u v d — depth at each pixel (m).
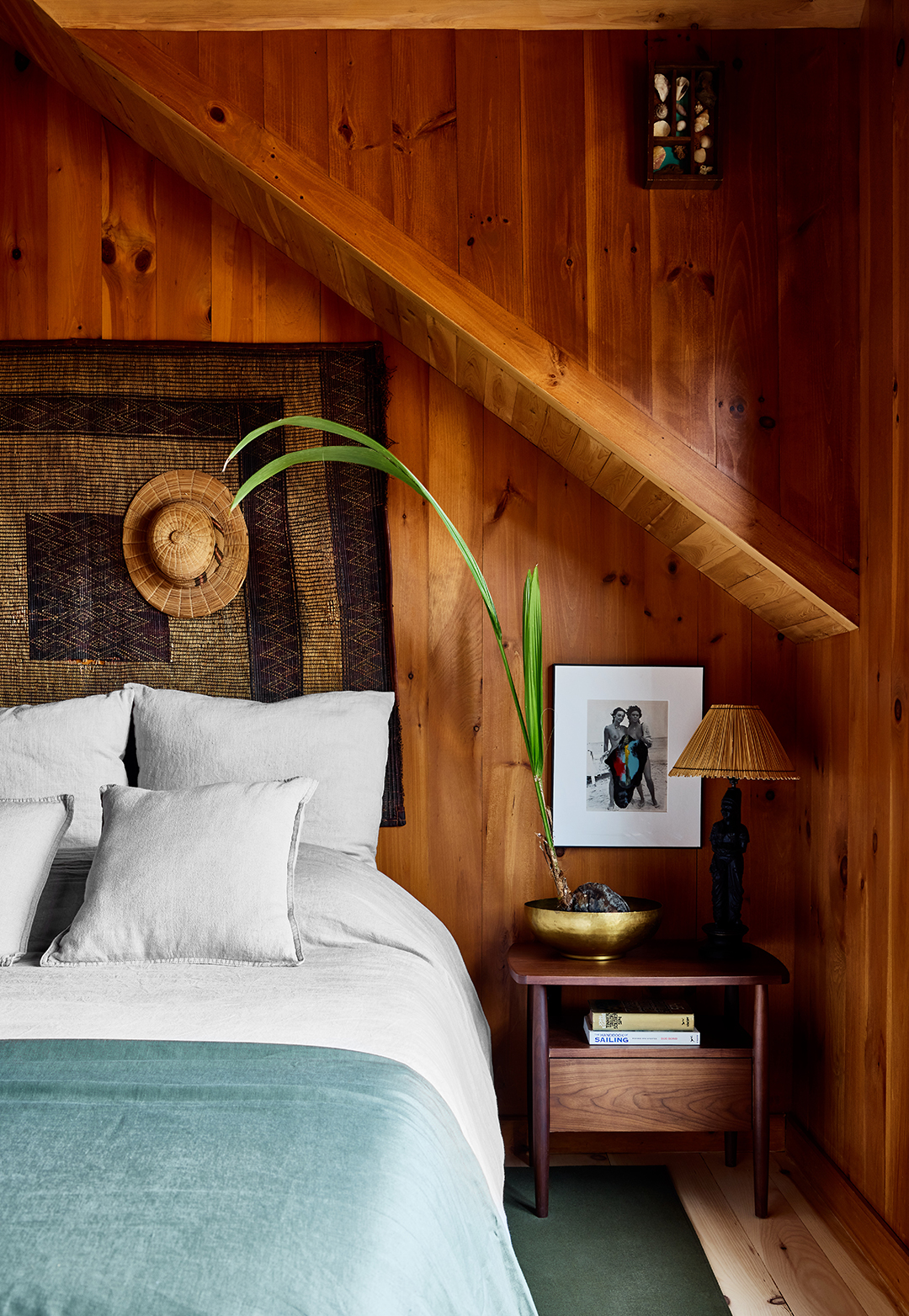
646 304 2.26
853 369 2.26
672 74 2.26
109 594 2.88
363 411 2.89
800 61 2.28
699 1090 2.41
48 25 2.44
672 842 2.87
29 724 2.56
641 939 2.53
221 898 2.04
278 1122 1.24
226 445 2.90
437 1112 1.41
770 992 2.84
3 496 2.88
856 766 2.35
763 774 2.48
